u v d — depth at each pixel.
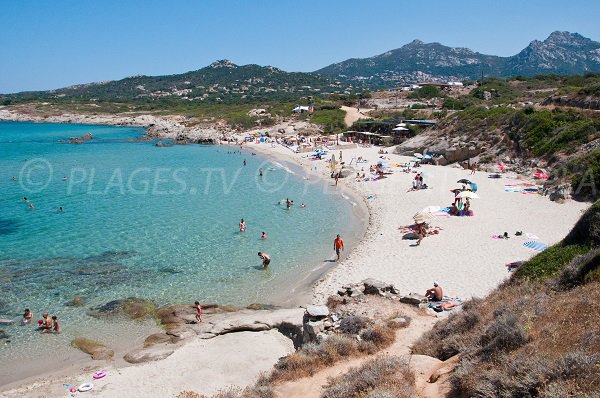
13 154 89.31
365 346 15.33
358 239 34.00
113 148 100.75
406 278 25.11
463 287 23.33
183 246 33.12
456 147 62.81
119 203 47.44
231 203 46.97
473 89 145.50
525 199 40.16
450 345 12.61
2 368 18.55
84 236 35.75
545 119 56.22
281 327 20.83
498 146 59.66
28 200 49.19
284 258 30.50
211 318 22.05
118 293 25.30
